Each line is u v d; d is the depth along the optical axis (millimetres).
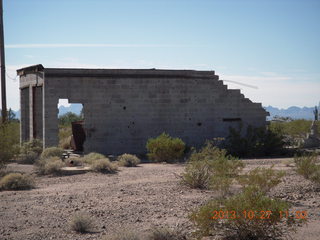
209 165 15945
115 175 19016
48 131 25984
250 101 30719
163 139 25141
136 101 28000
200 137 29438
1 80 28438
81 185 16375
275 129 31328
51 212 11641
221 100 30031
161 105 28562
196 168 15703
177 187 15531
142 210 11703
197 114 29422
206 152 16984
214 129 29781
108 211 11641
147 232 9125
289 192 14133
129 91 27844
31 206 12508
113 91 27484
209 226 8641
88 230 9680
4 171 19391
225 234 8773
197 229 9273
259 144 28844
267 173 13125
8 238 9062
